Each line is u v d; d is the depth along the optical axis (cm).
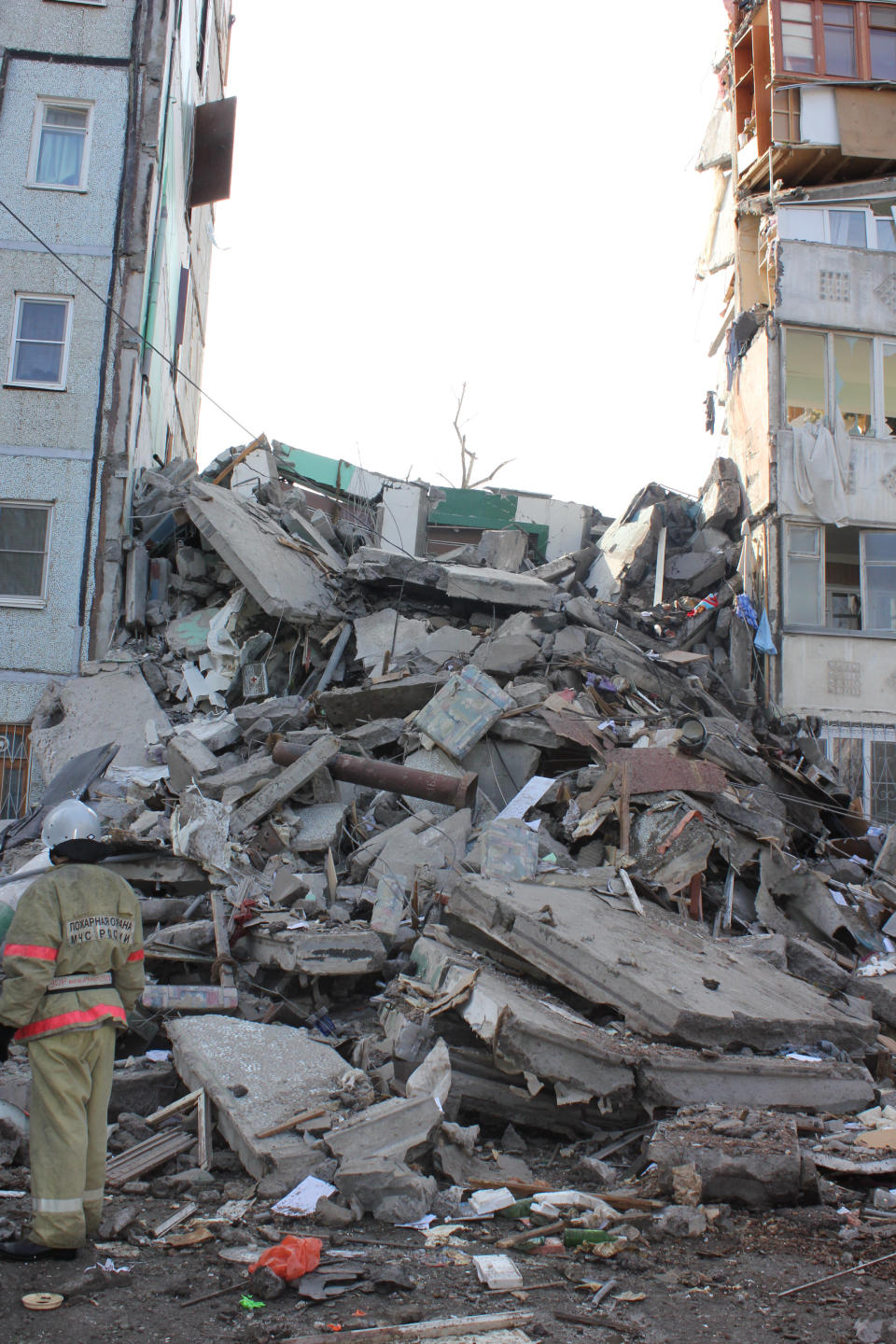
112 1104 558
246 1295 368
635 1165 509
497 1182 482
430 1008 617
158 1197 463
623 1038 566
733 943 846
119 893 436
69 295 1620
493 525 2202
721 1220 443
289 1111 512
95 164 1656
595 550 1986
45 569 1555
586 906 725
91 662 1489
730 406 1906
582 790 1066
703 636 1692
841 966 905
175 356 2095
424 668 1414
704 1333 347
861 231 1817
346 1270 384
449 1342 335
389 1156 471
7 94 1656
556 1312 359
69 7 1692
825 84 1817
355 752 1178
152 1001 662
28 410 1585
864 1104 578
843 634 1669
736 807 1046
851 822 1261
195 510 1507
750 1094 550
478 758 1195
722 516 1809
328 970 716
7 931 476
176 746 1152
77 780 1215
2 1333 336
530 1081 541
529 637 1441
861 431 1770
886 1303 370
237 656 1465
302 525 1747
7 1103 513
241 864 890
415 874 886
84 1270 384
